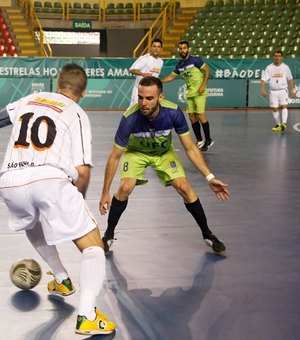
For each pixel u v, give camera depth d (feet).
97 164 28.58
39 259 14.34
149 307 11.57
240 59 64.64
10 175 10.62
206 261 14.46
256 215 19.08
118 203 15.06
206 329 10.58
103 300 11.91
